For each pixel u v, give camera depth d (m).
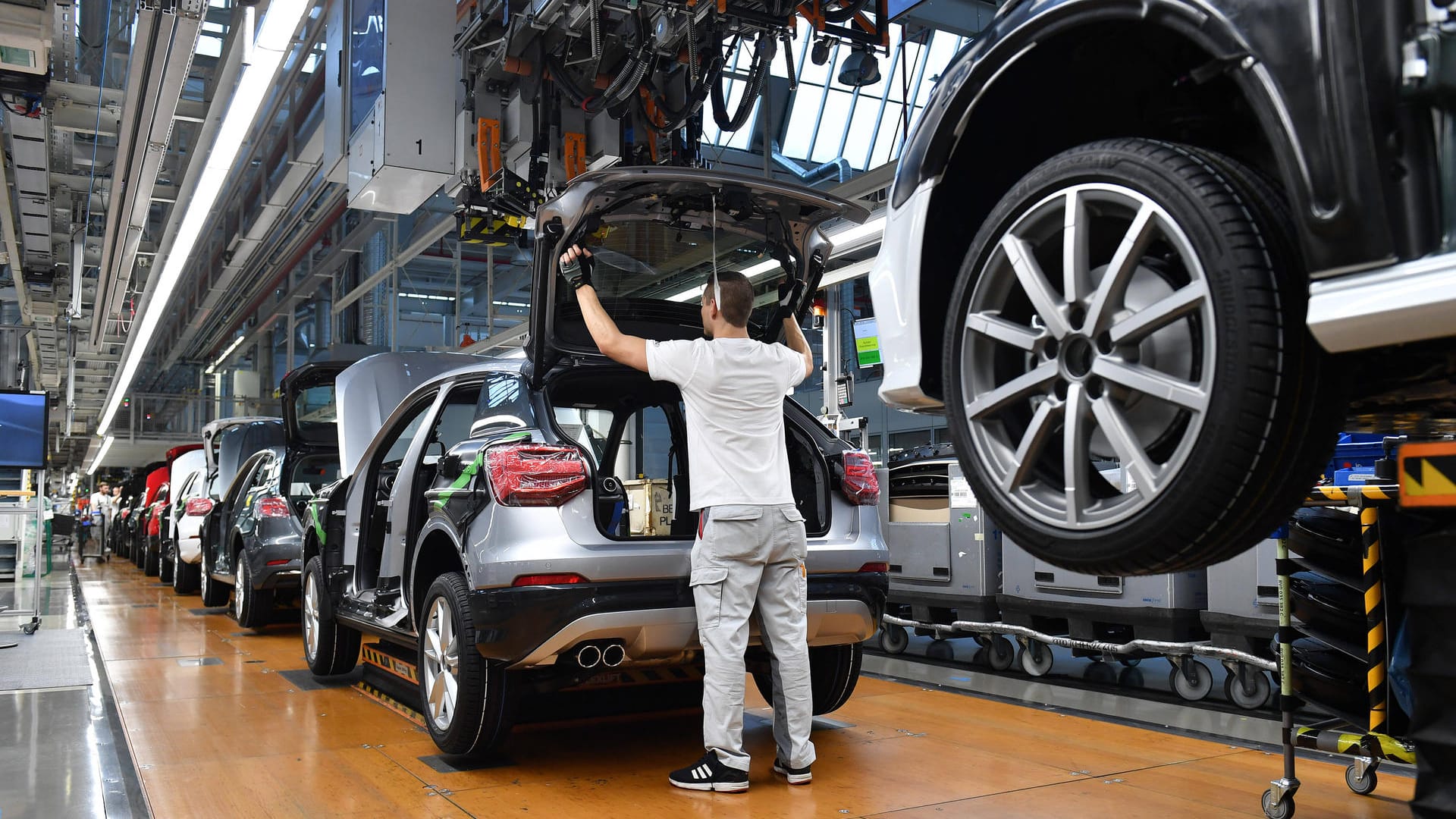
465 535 3.39
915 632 7.12
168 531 12.53
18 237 13.84
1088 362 1.60
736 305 3.35
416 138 6.30
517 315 17.31
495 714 3.38
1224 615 4.54
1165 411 1.55
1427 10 1.25
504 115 6.40
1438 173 1.24
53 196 13.65
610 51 5.88
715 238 3.52
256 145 12.62
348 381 5.58
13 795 3.15
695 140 5.93
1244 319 1.39
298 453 7.36
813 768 3.49
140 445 28.45
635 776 3.40
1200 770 3.45
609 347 3.26
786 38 5.34
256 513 7.44
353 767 3.53
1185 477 1.44
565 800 3.10
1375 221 1.26
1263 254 1.40
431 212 14.97
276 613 8.09
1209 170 1.47
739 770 3.17
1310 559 2.83
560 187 6.01
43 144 10.52
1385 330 1.25
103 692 4.96
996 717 4.40
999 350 1.75
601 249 3.74
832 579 3.54
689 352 3.25
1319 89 1.30
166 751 3.76
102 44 10.74
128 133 9.43
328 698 4.84
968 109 1.80
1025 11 1.68
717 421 3.24
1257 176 1.48
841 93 12.78
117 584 12.57
